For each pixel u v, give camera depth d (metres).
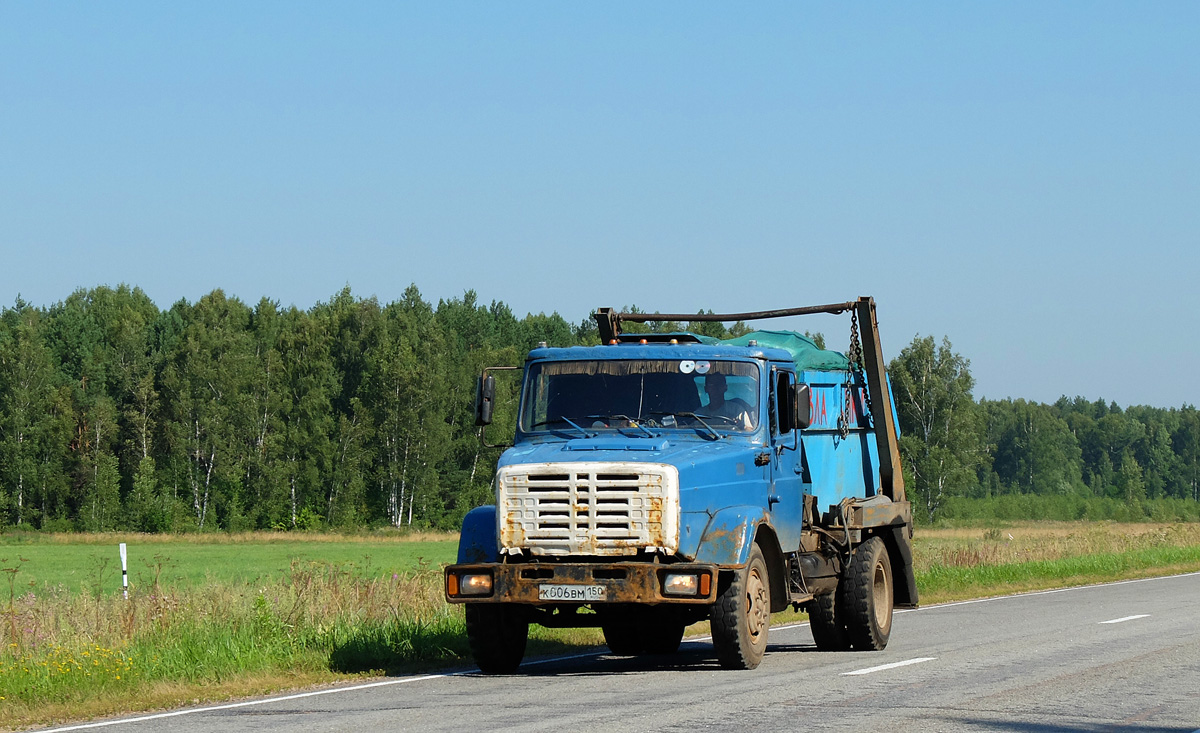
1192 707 17.91
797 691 19.58
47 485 178.12
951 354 188.50
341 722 17.02
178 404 181.62
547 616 23.92
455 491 189.88
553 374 24.83
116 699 20.42
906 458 186.12
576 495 21.69
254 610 28.20
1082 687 20.14
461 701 18.97
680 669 23.45
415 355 195.00
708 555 22.03
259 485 177.88
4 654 24.06
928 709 17.53
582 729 15.81
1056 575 61.94
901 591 31.12
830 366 28.80
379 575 35.72
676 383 24.47
